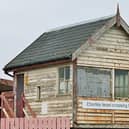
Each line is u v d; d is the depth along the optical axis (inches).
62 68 1108.5
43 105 1151.6
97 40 1114.7
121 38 1158.3
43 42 1254.3
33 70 1190.9
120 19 1139.3
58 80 1115.3
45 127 917.2
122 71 1155.3
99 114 1104.2
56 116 1113.4
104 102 1115.3
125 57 1161.4
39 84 1168.8
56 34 1248.8
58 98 1112.2
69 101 1082.1
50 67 1141.7
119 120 1134.4
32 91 1187.3
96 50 1111.6
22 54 1261.1
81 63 1085.8
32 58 1197.1
